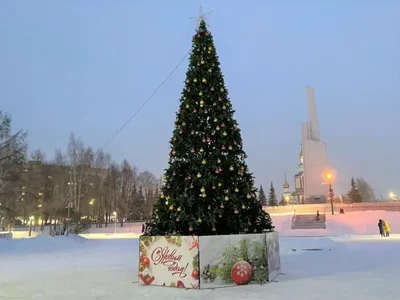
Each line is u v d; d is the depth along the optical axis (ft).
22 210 158.30
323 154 171.12
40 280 28.66
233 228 27.43
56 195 165.27
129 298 21.15
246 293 21.67
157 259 25.94
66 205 153.48
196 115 28.63
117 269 35.09
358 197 259.39
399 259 38.96
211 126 28.50
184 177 27.84
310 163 169.17
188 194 26.99
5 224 177.06
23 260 46.32
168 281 25.13
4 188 118.21
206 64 30.22
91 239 106.93
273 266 27.55
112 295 22.11
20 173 126.82
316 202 167.94
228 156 28.35
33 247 67.41
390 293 21.09
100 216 209.26
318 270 31.04
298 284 24.30
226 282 24.45
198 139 28.12
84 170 167.22
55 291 23.79
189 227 26.17
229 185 27.78
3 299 21.49
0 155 115.65
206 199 26.84
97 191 189.78
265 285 24.17
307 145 169.68
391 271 29.99
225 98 30.01
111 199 220.84
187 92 29.63
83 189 172.96
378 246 57.82
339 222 133.59
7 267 38.68
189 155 27.73
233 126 29.30
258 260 25.76
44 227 189.06
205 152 27.78
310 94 175.22
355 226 128.16
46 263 42.42
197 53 30.78
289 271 30.50
